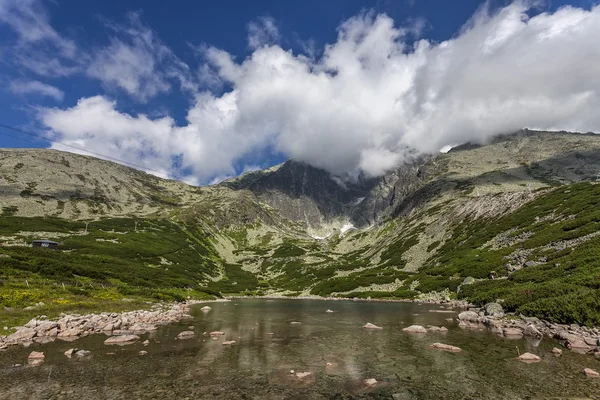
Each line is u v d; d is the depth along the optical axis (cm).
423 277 9462
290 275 15225
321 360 2308
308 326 3934
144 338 3086
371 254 16725
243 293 11500
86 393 1648
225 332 3475
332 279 12888
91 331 3297
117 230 15200
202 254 16288
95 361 2233
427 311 5403
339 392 1678
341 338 3127
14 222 12875
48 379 1855
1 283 4453
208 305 7219
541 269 5150
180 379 1877
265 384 1798
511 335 3053
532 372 1933
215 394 1650
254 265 17750
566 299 3156
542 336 2923
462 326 3691
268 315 5169
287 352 2550
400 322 4178
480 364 2133
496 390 1666
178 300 6944
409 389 1712
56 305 3922
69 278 5944
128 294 6000
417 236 14688
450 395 1620
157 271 10050
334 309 6169
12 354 2377
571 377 1830
